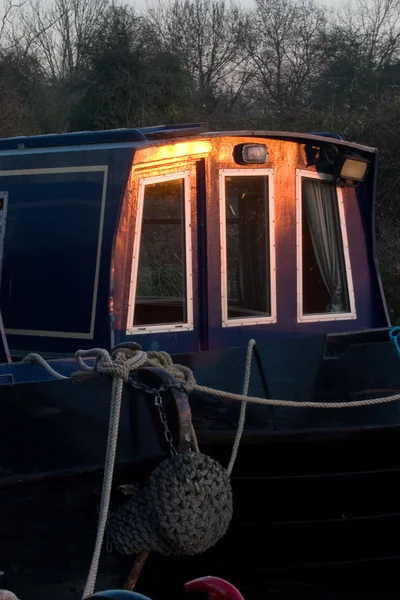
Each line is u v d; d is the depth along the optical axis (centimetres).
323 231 693
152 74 1981
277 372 514
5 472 415
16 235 625
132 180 579
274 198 655
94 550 405
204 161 615
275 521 489
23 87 2045
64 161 605
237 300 638
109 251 573
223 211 623
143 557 434
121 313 578
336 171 689
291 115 1853
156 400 421
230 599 294
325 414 492
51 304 602
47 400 421
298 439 477
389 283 1376
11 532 424
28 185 623
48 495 425
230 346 627
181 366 448
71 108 2031
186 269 610
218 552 486
